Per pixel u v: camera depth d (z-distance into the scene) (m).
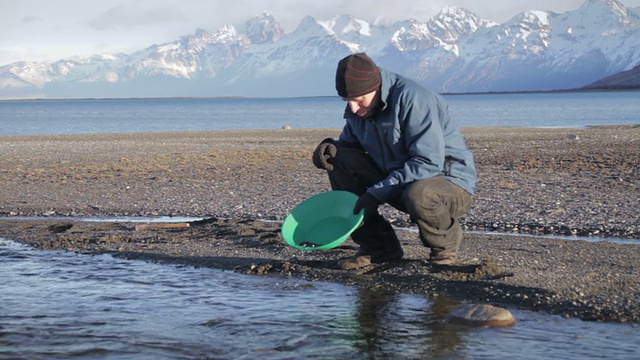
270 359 4.09
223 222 9.22
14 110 159.75
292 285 5.99
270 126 56.44
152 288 5.89
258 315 5.05
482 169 16.38
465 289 5.68
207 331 4.64
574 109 90.69
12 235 8.70
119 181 14.78
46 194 12.94
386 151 5.84
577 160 18.14
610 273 6.12
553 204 10.88
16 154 23.19
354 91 5.45
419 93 5.61
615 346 4.37
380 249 6.41
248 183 14.27
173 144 28.41
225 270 6.64
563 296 5.40
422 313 5.11
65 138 35.22
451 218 5.94
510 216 9.89
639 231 8.77
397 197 5.83
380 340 4.46
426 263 6.18
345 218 5.86
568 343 4.42
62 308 5.23
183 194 12.76
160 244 7.83
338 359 4.10
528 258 6.78
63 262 7.02
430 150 5.60
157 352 4.21
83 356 4.13
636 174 14.75
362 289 5.83
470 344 4.38
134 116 98.12
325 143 6.11
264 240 7.74
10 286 5.95
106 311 5.14
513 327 4.77
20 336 4.51
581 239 8.47
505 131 36.34
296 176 15.47
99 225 9.27
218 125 60.34
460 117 67.44
